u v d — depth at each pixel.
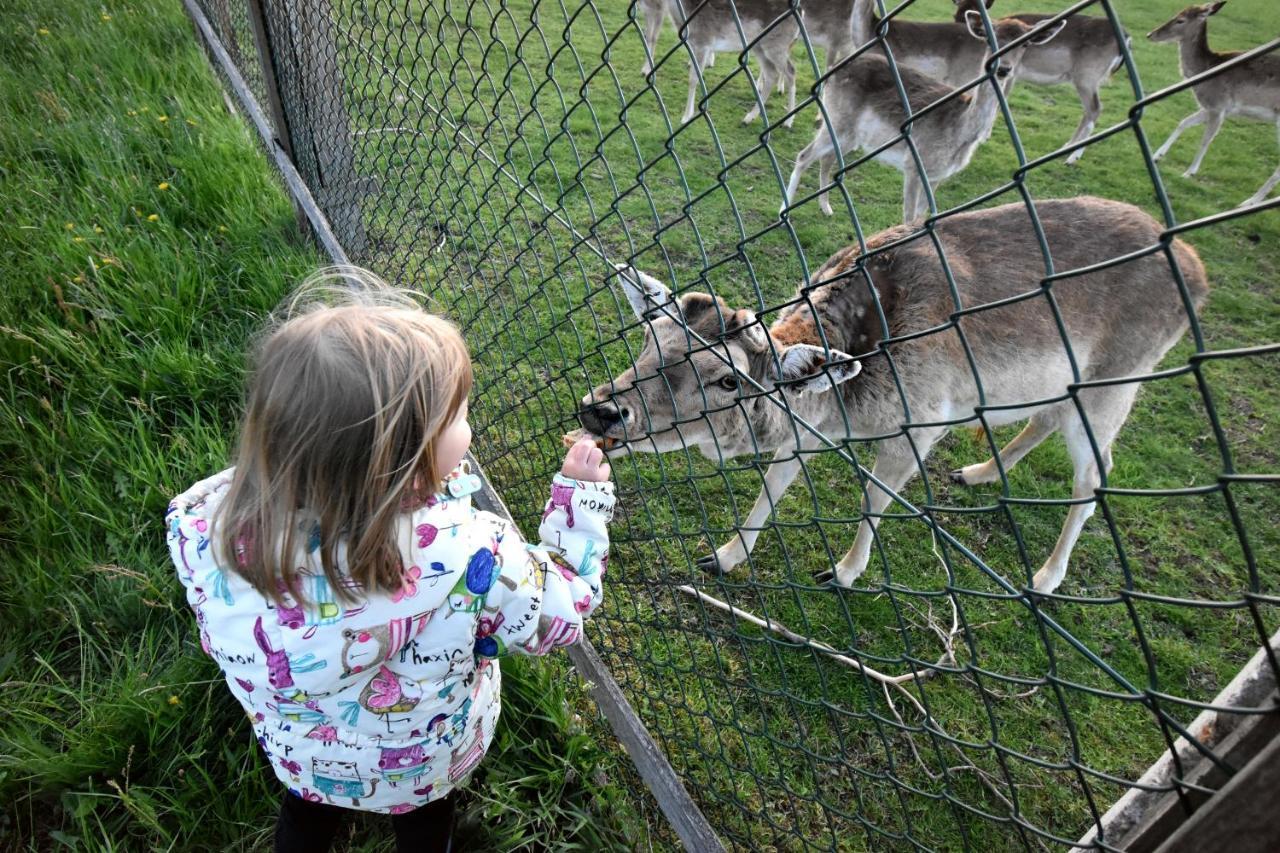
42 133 4.75
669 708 2.54
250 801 2.04
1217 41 13.77
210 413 3.22
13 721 2.16
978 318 3.23
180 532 1.40
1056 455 4.10
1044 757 2.65
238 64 5.85
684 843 1.91
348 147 3.97
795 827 1.99
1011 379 3.39
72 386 3.09
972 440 4.16
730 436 3.17
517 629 1.50
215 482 1.49
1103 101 10.69
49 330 3.23
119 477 2.77
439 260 4.23
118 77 5.68
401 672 1.45
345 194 4.07
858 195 7.00
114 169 4.46
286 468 1.24
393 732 1.50
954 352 3.25
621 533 3.41
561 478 1.64
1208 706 0.82
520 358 2.78
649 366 2.92
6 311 3.29
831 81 6.44
